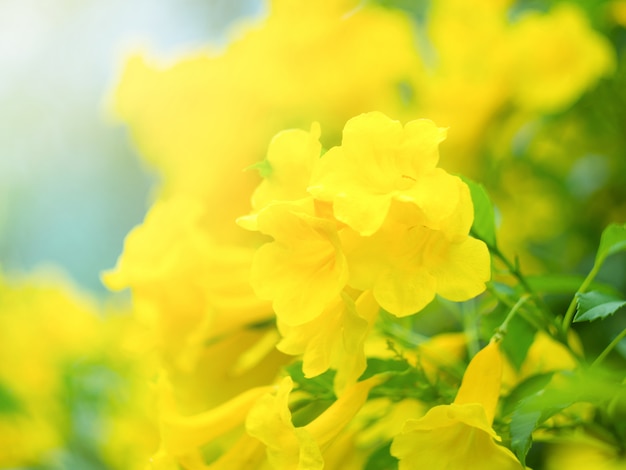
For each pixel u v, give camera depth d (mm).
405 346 748
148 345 803
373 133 667
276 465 677
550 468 802
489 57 938
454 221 660
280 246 673
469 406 654
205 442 715
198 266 787
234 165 891
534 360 763
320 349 672
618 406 709
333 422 695
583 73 921
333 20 903
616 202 976
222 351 799
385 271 663
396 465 720
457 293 661
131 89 896
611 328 874
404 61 938
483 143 965
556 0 953
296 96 901
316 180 663
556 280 741
